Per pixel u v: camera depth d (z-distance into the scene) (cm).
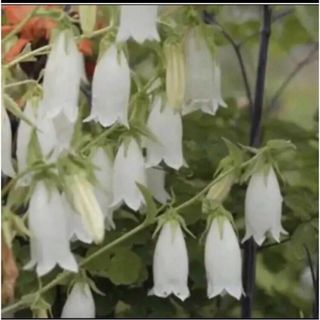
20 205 68
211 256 69
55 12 66
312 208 83
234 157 69
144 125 70
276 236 70
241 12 104
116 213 79
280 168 85
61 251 62
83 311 70
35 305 65
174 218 69
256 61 115
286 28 104
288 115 122
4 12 82
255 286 95
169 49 68
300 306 93
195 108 72
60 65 65
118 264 76
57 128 66
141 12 65
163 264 69
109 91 67
